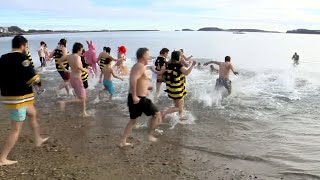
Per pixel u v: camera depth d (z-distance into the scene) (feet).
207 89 47.01
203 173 20.84
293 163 22.40
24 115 20.89
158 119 25.63
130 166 21.67
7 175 19.60
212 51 131.03
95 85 50.08
